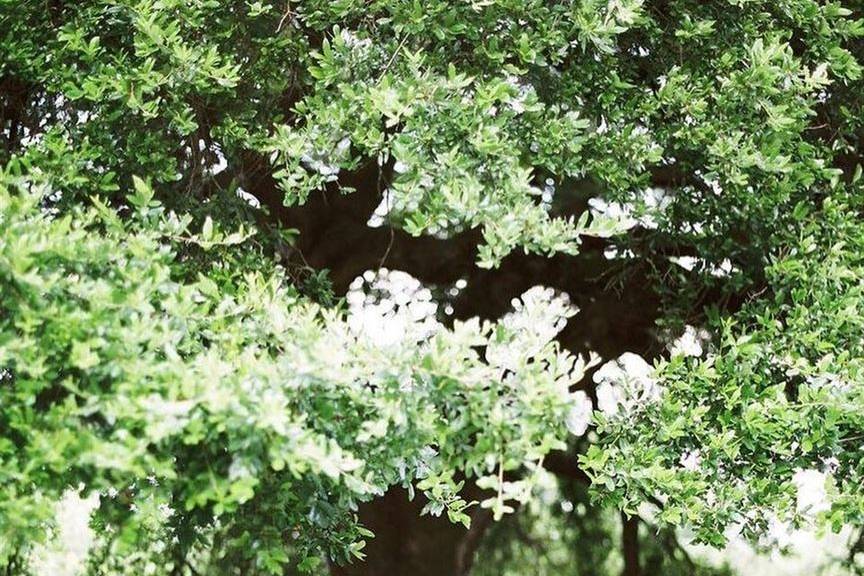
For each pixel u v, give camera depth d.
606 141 3.50
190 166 3.76
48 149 3.38
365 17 3.44
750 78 3.45
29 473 2.45
